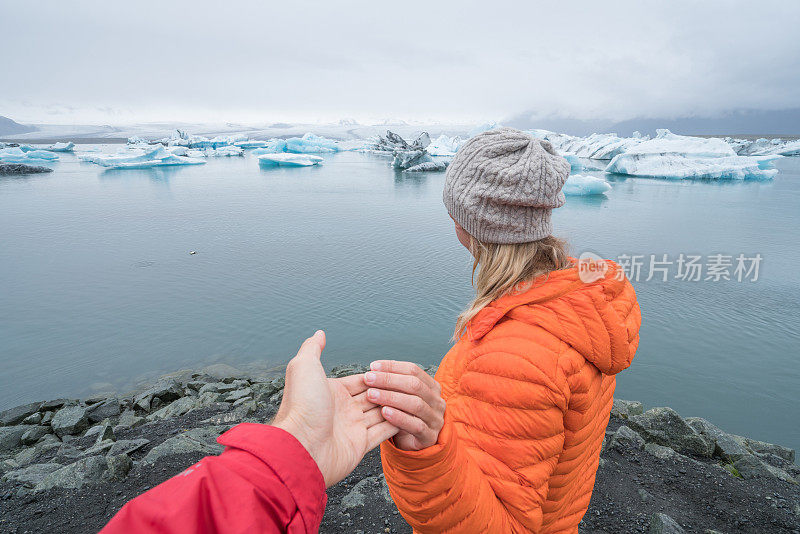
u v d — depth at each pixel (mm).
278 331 14336
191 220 31156
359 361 12227
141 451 6133
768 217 29609
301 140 90688
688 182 47312
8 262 22062
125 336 14211
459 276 19422
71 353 13172
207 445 5891
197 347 13383
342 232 27781
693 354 12102
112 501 4781
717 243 22938
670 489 4742
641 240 23797
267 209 34969
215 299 17141
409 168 61000
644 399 10266
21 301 17266
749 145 84438
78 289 18516
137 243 25438
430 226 29391
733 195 38750
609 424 6215
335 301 16672
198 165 66938
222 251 23766
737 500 4539
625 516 4219
